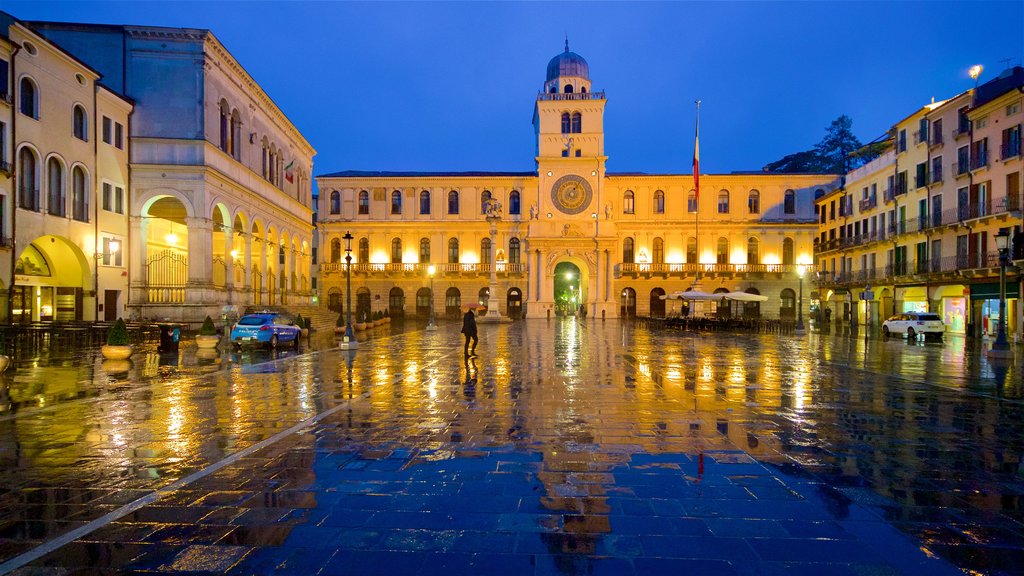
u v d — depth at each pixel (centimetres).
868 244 4525
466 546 452
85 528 487
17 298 2722
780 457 694
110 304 3019
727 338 3073
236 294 3506
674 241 6319
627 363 1733
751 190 6303
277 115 4431
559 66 6303
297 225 5034
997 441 776
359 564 423
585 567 418
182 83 3180
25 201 2502
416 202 6494
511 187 6469
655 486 588
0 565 421
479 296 6469
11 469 647
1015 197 3008
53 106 2636
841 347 2466
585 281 6294
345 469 644
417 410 977
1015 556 439
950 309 3566
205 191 3162
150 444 754
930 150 3734
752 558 434
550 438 782
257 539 465
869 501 550
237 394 1149
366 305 6506
